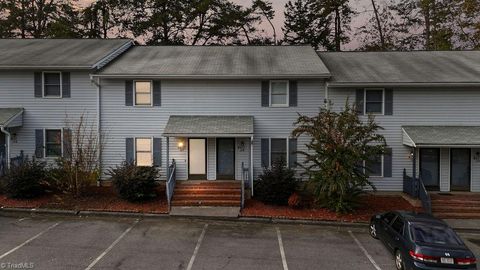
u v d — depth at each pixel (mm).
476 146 16875
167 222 15031
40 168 17688
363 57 22812
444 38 32938
